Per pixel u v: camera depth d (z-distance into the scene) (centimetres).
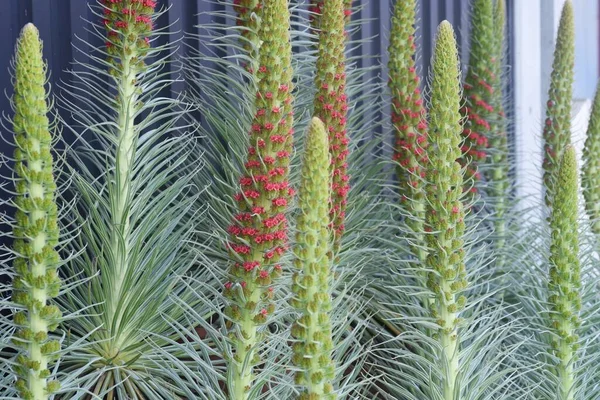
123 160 226
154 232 232
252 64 235
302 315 172
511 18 438
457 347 202
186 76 285
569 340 219
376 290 250
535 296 266
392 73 254
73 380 193
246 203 170
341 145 213
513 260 290
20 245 161
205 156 277
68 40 279
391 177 325
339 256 229
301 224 156
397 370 230
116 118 234
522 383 243
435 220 194
